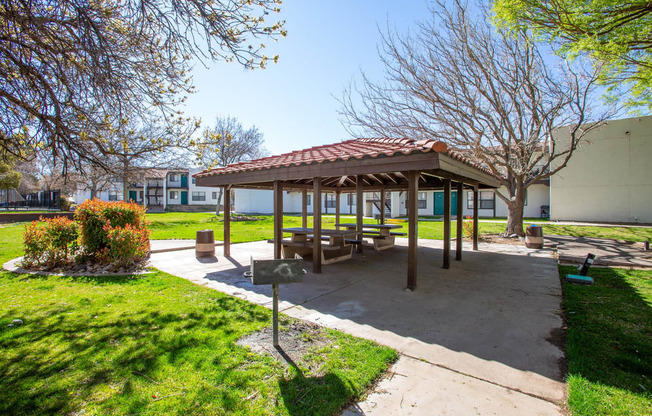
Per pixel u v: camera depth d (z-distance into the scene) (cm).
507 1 705
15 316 402
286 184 952
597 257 842
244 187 933
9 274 629
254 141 2753
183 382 262
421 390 258
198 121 481
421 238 1291
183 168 1235
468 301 491
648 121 1508
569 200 1680
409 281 550
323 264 764
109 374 272
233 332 360
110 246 690
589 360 302
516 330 379
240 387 256
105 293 506
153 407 230
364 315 428
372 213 2575
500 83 1084
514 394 253
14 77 388
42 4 366
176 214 2683
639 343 338
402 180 1075
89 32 375
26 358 297
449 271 700
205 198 3931
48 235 673
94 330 361
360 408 235
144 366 285
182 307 443
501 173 1294
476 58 1069
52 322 384
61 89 411
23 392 246
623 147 1561
